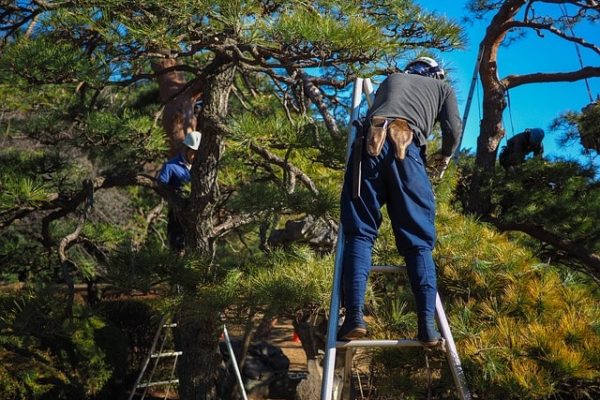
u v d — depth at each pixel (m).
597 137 9.20
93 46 5.41
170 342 8.42
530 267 4.30
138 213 14.12
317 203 5.32
